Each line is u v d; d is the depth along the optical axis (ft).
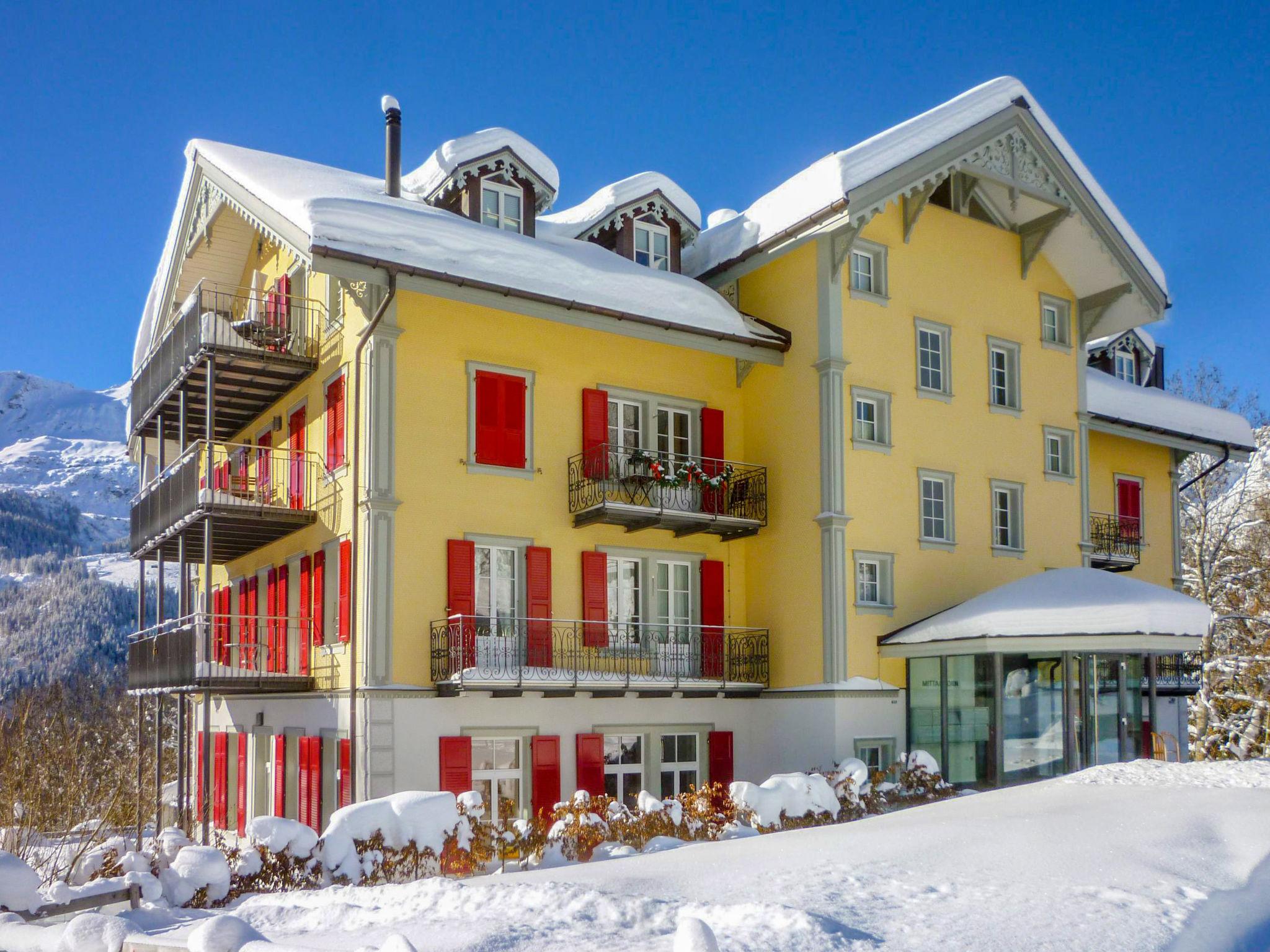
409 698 58.23
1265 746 101.60
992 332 77.20
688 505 68.95
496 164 69.15
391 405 59.72
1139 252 79.77
